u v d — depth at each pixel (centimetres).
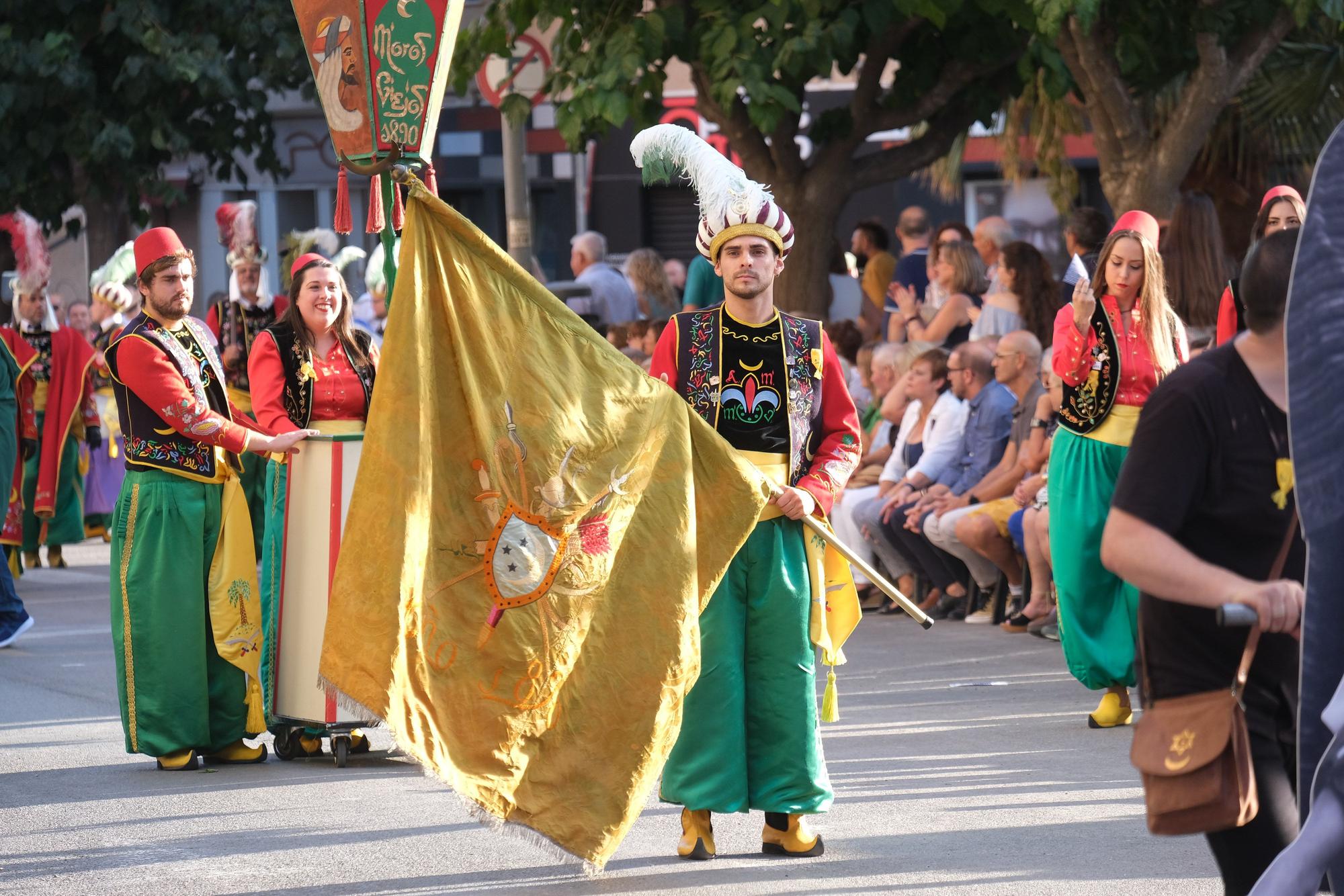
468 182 4709
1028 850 1106
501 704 1005
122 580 1419
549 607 1018
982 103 2564
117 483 3406
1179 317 1791
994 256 2525
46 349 2850
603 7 2345
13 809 1290
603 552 1030
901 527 2156
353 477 1411
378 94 1162
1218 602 701
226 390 1457
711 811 1108
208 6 3422
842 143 2534
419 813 1255
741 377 1102
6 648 2102
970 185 4084
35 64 3262
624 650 1041
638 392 1052
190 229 4550
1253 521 731
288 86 3562
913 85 2509
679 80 4134
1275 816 738
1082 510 1470
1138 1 2241
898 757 1404
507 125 2644
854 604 1118
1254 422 726
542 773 1021
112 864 1123
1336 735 665
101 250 3566
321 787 1349
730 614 1079
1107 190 2338
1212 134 2739
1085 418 1481
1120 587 1494
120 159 3447
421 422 984
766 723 1082
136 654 1416
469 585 1009
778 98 2177
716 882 1052
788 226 1112
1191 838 1126
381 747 1522
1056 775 1322
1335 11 2100
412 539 972
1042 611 1986
